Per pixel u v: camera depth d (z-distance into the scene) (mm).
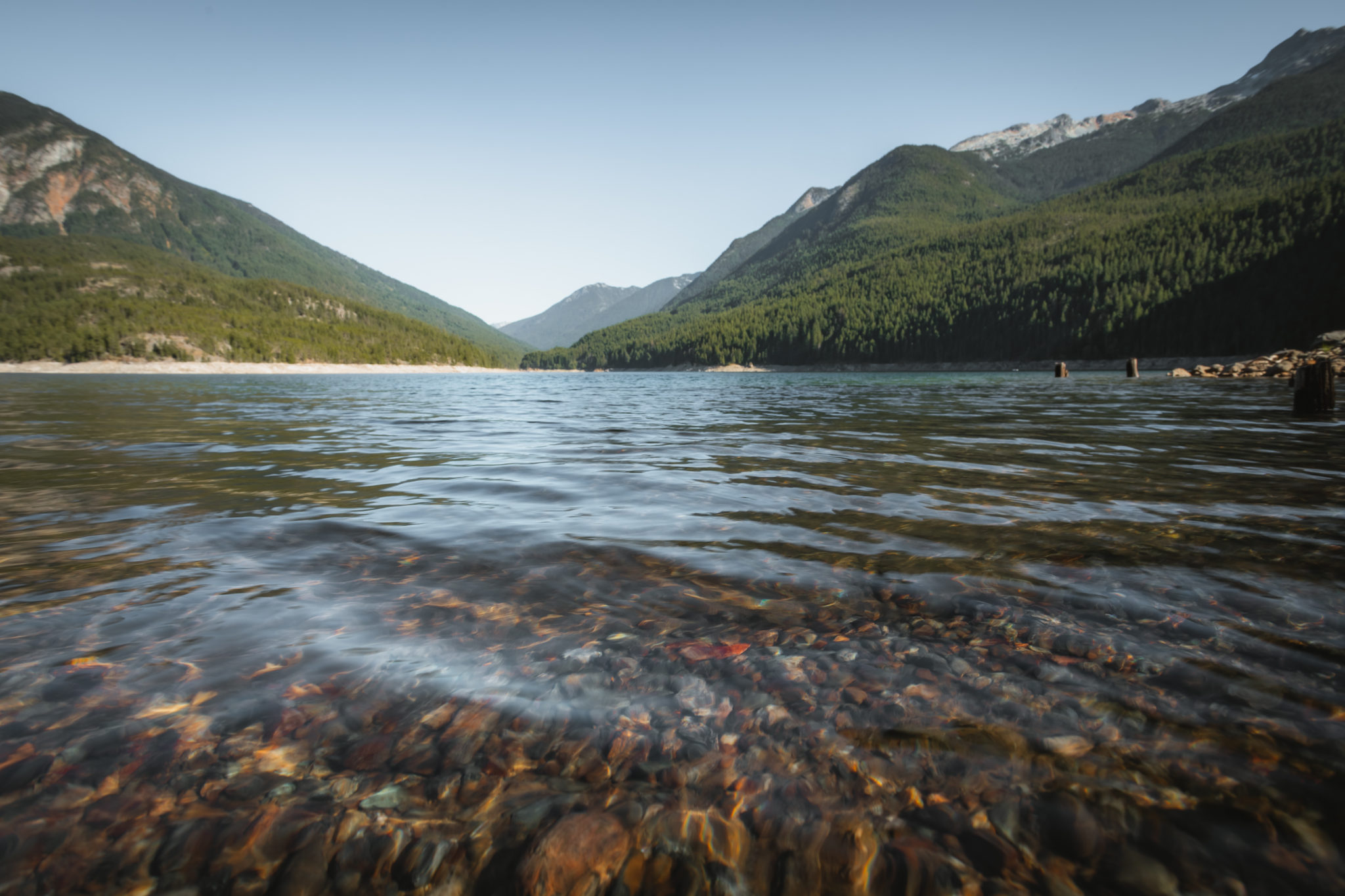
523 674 2344
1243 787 1685
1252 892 1376
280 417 15344
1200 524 4367
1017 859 1498
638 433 11430
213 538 4203
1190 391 22734
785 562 3625
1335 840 1508
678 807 1708
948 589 3150
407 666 2396
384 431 11836
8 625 2725
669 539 4148
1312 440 9109
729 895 1441
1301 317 83312
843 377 65812
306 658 2455
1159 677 2244
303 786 1761
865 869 1489
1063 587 3148
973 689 2195
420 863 1521
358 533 4336
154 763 1827
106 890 1426
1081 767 1789
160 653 2479
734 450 8789
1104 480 6117
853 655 2467
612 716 2088
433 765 1856
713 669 2381
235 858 1527
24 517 4777
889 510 4938
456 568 3576
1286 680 2197
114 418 14438
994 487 5844
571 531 4371
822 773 1811
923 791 1731
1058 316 116750
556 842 1587
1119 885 1411
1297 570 3355
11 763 1800
